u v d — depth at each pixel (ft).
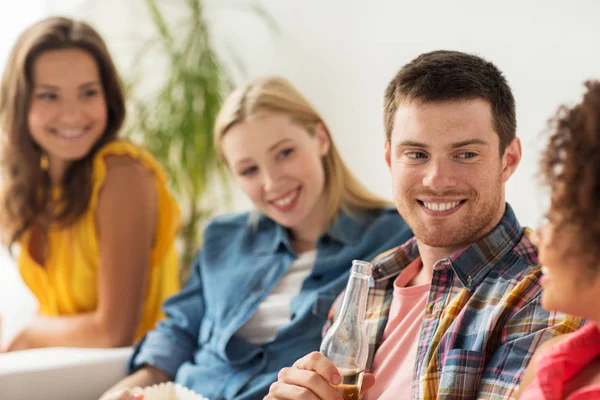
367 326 4.11
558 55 5.77
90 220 6.48
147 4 9.99
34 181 6.71
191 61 10.09
